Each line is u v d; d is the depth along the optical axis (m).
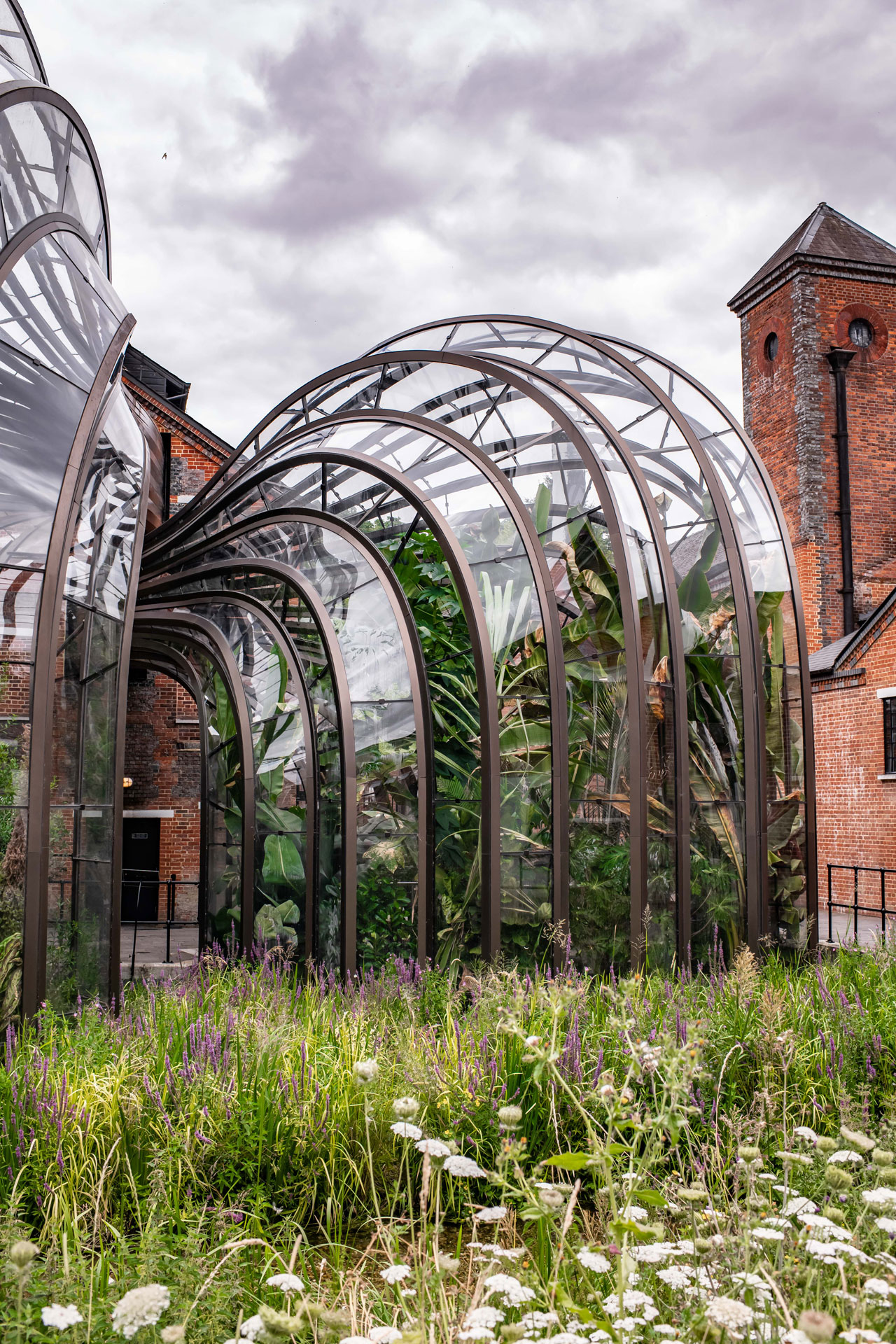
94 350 6.71
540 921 7.62
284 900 10.20
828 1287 2.68
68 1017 6.22
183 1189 3.77
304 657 10.09
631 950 7.64
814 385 24.31
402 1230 3.38
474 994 5.95
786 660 9.29
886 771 16.34
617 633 7.88
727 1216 3.11
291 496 10.20
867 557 24.00
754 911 8.52
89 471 6.44
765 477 9.78
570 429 8.19
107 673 7.22
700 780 8.47
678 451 9.27
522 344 10.11
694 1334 2.25
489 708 7.78
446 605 8.47
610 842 7.78
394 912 8.55
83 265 7.00
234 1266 3.04
